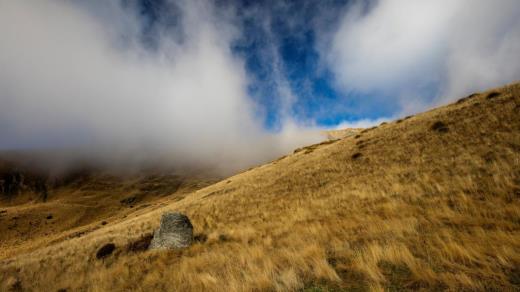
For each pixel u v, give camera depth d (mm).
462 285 4305
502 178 9023
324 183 19422
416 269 5023
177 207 30031
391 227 7656
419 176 12883
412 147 18891
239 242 10867
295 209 14680
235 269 7289
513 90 20500
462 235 5996
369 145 25547
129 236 17094
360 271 5531
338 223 9758
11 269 13977
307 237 8945
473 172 10773
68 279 10508
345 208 11945
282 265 6824
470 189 9234
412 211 8781
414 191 11008
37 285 10594
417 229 7203
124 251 13234
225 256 8852
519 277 4258
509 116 15539
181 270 8352
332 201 13820
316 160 29391
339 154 27391
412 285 4656
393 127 29688
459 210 7863
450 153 14484
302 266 6348
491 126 15555
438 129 20000
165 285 7605
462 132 17016
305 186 20359
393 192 11883
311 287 5258
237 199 23562
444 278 4520
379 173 16391
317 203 14320
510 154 10883
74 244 18859
